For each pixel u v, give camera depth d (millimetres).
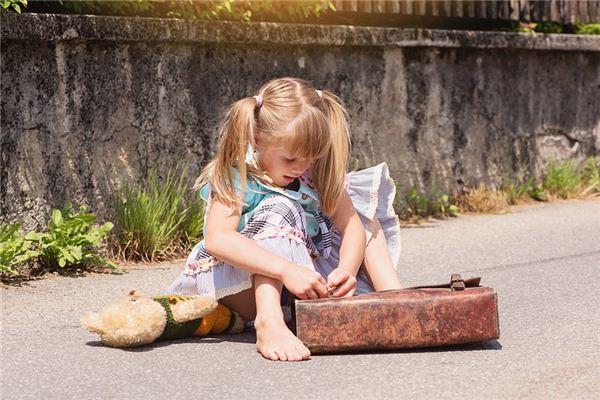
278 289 3711
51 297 4750
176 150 6094
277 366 3500
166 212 5926
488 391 3223
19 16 5219
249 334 4023
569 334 4023
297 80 3855
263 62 6566
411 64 7531
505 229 7094
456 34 7684
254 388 3246
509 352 3715
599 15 9258
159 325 3766
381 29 7160
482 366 3512
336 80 7047
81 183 5609
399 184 7480
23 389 3248
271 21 6785
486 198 7949
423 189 7660
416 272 5508
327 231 4000
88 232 5484
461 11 8031
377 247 4059
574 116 8883
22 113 5340
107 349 3768
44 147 5438
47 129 5453
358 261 3887
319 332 3600
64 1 5750
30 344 3857
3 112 5254
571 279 5277
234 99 6398
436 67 7707
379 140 7352
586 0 9219
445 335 3641
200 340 3910
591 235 6820
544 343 3865
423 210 7559
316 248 3984
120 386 3279
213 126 6289
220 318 3941
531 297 4805
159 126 6000
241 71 6438
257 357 3629
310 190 3928
